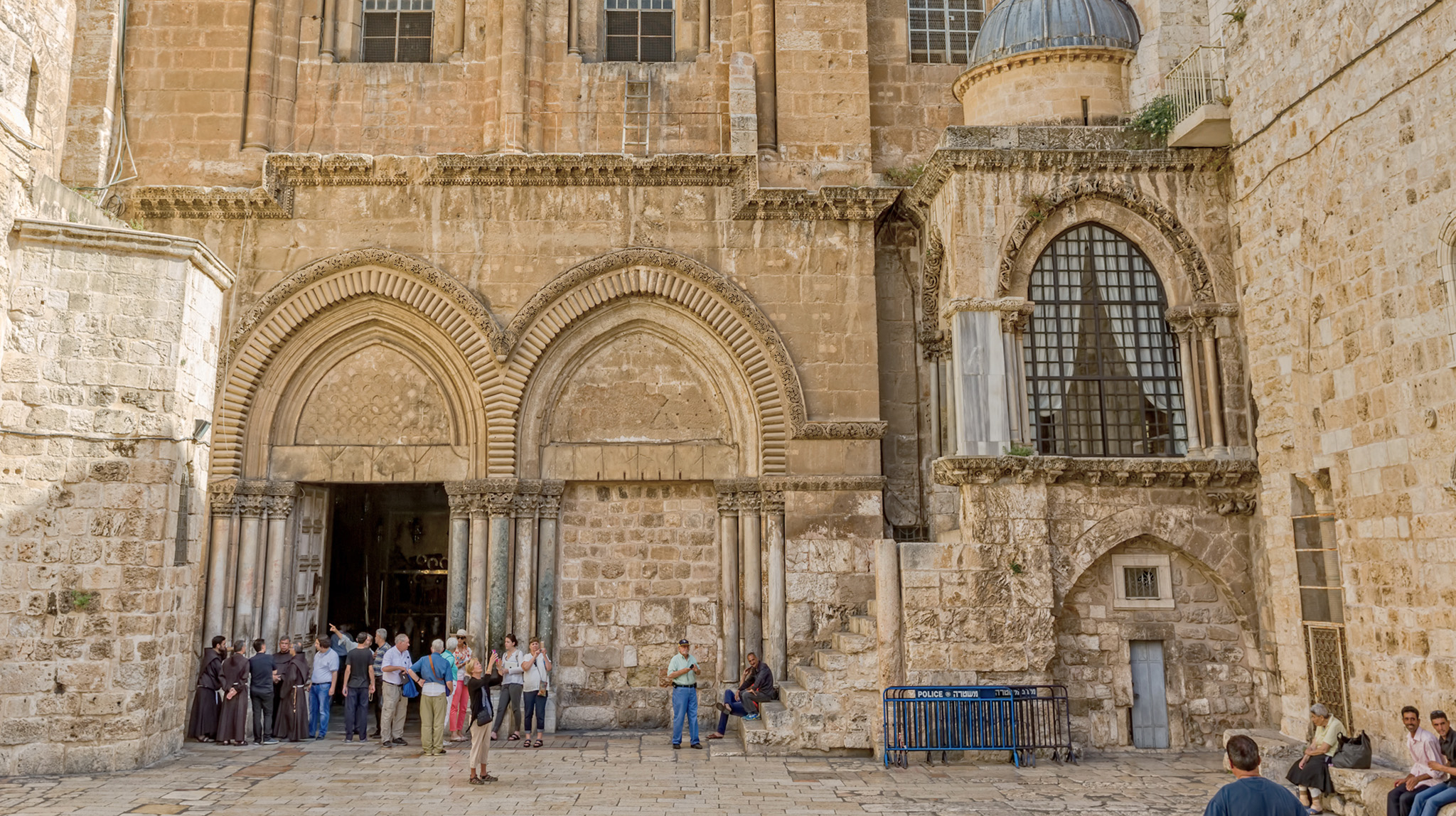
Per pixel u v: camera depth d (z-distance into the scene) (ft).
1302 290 47.09
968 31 67.82
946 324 58.95
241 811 36.96
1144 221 56.49
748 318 60.03
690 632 60.08
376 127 63.00
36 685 42.09
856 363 60.08
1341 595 45.11
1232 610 54.80
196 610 53.93
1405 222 40.19
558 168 60.49
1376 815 36.29
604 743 53.57
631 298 61.11
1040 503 52.85
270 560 58.59
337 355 61.00
